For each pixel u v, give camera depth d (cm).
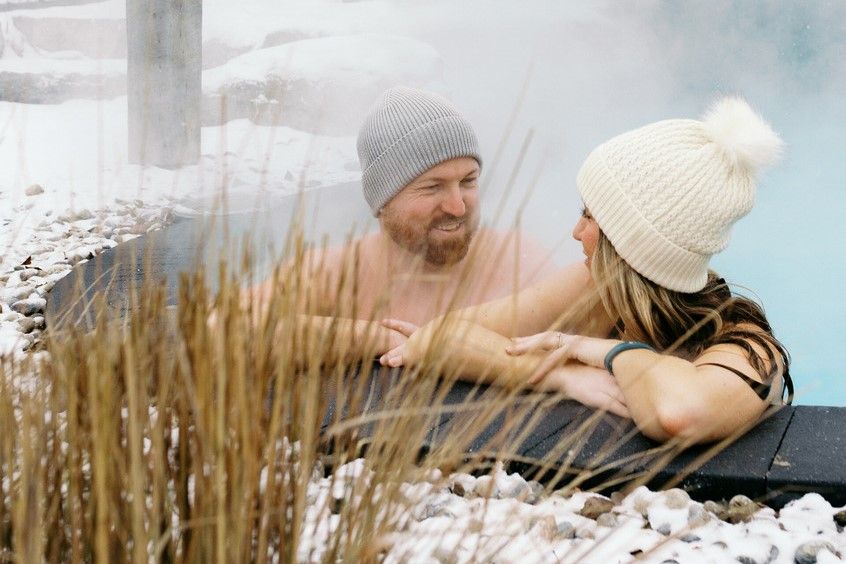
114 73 693
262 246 147
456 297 147
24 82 688
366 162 288
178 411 138
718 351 226
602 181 239
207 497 126
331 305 150
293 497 134
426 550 165
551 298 268
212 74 663
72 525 126
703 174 231
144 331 139
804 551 183
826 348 447
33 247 401
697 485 207
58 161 534
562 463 208
